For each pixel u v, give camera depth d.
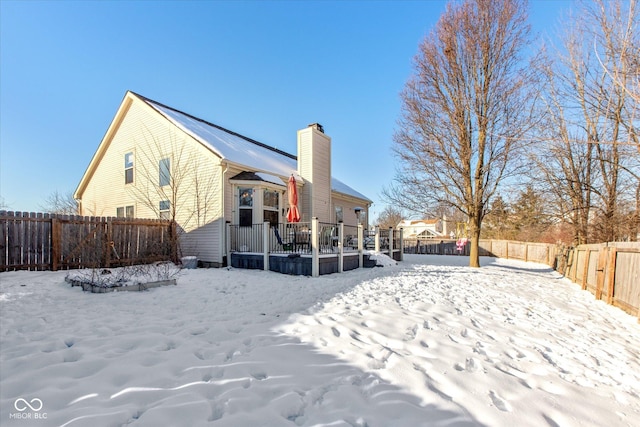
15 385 2.20
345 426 1.85
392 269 9.88
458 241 20.83
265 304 4.83
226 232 9.86
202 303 4.86
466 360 2.87
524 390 2.39
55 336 3.20
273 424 1.84
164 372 2.43
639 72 5.00
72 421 1.78
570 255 10.23
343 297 5.36
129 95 12.45
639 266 5.14
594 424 2.02
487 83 11.81
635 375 2.85
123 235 9.27
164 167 11.46
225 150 10.79
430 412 2.03
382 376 2.49
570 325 4.46
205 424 1.80
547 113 10.98
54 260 7.98
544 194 12.38
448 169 12.47
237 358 2.75
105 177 13.86
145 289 5.71
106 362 2.59
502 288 7.16
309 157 12.56
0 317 3.87
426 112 12.44
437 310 4.62
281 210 11.16
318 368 2.61
